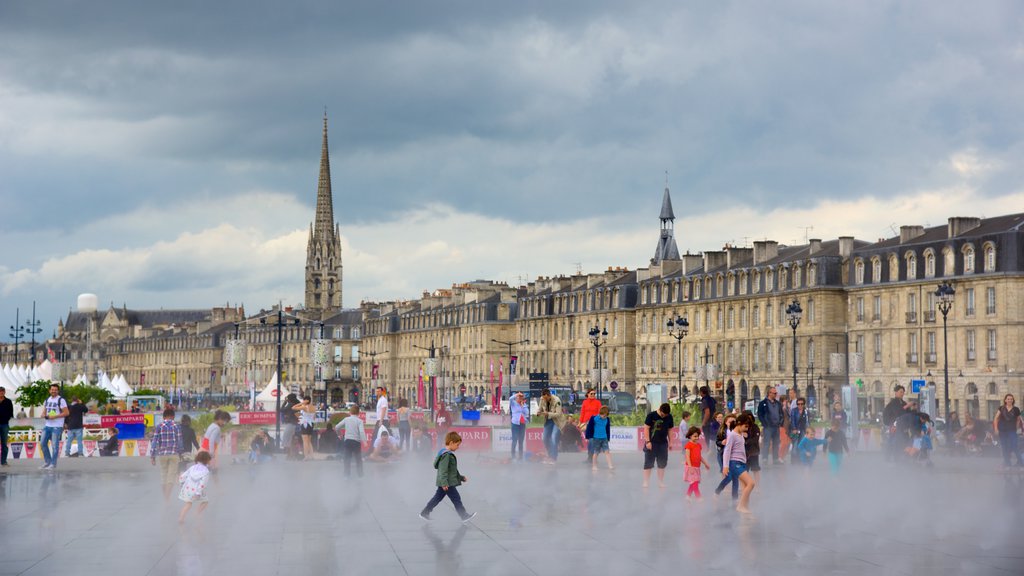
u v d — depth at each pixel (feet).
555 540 86.22
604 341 518.78
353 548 82.64
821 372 391.86
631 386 505.66
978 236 346.74
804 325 402.72
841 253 396.78
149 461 166.30
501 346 604.90
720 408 174.70
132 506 109.91
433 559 77.56
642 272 506.48
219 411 124.57
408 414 189.67
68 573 72.69
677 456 187.42
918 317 363.76
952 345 353.10
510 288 617.21
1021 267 337.31
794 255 419.54
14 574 72.43
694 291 467.52
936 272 359.05
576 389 536.83
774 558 77.30
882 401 376.07
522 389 414.82
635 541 85.46
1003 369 337.52
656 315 491.31
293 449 173.78
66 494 121.49
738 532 90.33
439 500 96.27
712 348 453.99
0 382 325.21
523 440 181.27
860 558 77.20
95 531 91.91
